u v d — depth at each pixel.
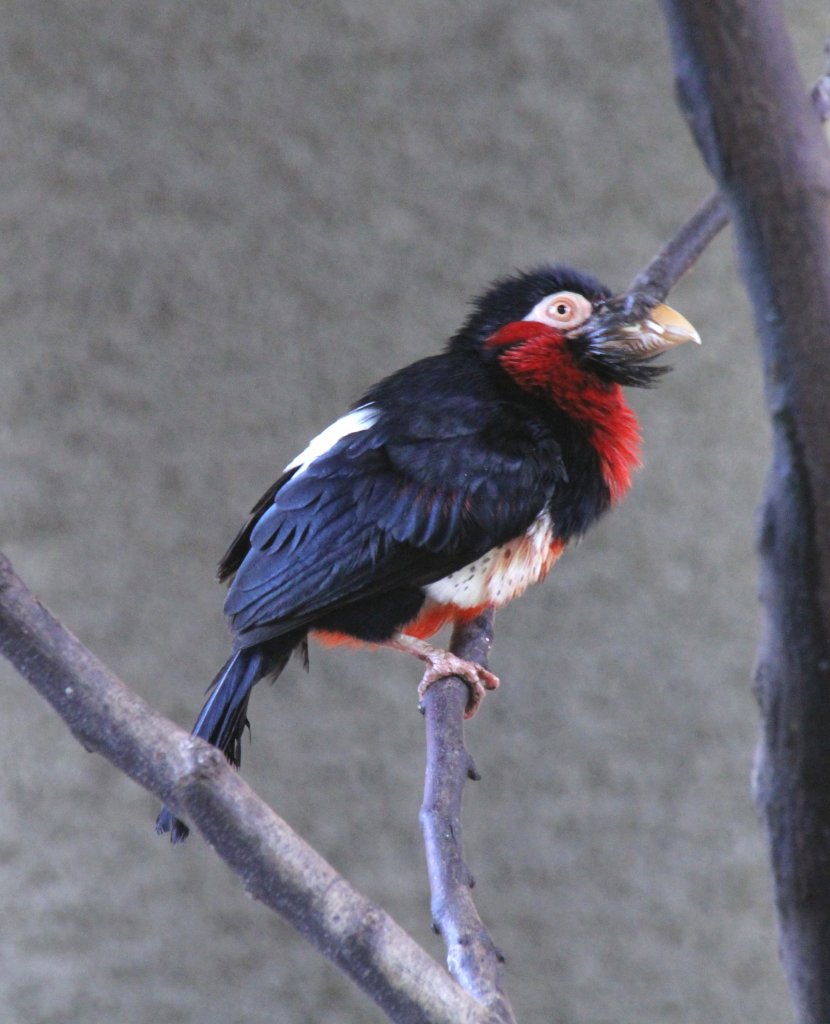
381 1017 10.75
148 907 10.83
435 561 6.44
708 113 2.58
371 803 10.87
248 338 11.09
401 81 11.20
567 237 11.18
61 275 11.07
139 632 10.84
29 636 3.19
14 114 11.12
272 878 3.12
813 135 2.57
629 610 11.02
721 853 10.91
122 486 10.98
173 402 11.03
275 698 10.92
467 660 6.38
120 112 11.14
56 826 10.89
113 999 10.72
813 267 2.57
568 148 11.20
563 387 6.93
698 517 11.12
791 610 2.66
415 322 11.09
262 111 11.15
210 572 10.91
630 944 10.86
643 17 11.20
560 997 10.78
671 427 11.14
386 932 3.11
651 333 6.91
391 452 6.60
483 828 10.90
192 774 3.15
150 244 11.09
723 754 10.99
